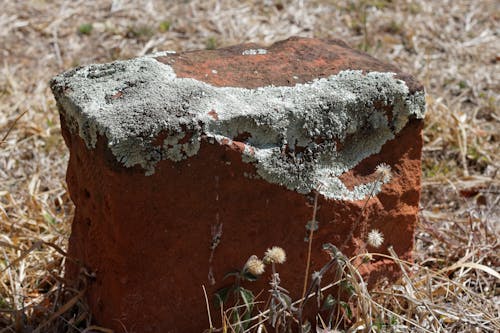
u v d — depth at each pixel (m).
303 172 1.01
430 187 1.39
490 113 1.59
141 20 1.86
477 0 2.03
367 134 1.04
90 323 1.07
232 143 0.98
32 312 1.10
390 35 1.87
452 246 1.23
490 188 1.38
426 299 1.10
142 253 1.00
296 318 1.06
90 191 1.02
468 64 1.77
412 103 1.04
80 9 1.89
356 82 1.03
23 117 1.53
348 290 1.05
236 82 1.03
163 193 0.98
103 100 1.00
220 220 1.00
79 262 1.09
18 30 1.80
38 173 1.39
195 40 1.81
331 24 1.90
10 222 1.26
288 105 1.00
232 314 1.04
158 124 0.96
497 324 1.08
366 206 1.04
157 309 1.02
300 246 1.04
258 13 1.92
